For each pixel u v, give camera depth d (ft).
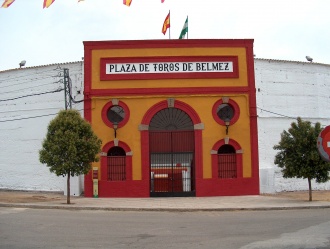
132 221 44.88
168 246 31.68
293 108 83.46
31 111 81.56
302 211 53.52
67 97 77.92
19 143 82.23
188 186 74.33
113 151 75.10
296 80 84.43
